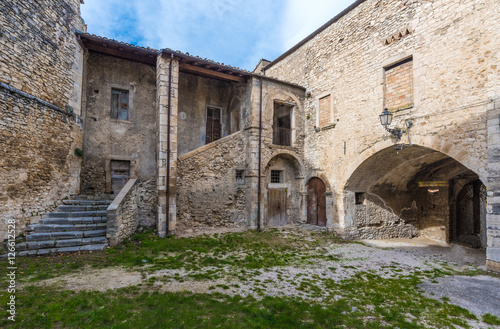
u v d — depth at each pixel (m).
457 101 6.09
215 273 4.96
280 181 10.77
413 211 10.88
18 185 5.75
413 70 6.97
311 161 10.45
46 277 4.23
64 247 5.65
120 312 3.20
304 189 10.77
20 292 3.61
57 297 3.51
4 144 5.45
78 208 6.93
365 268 6.00
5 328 2.75
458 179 9.94
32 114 6.14
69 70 7.41
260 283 4.59
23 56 5.95
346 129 8.88
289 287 4.50
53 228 6.09
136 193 8.01
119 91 9.09
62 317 3.01
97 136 8.46
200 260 5.77
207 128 10.85
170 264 5.33
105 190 8.44
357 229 9.37
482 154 5.65
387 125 7.41
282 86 10.36
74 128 7.63
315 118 10.27
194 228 8.58
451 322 3.50
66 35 7.29
